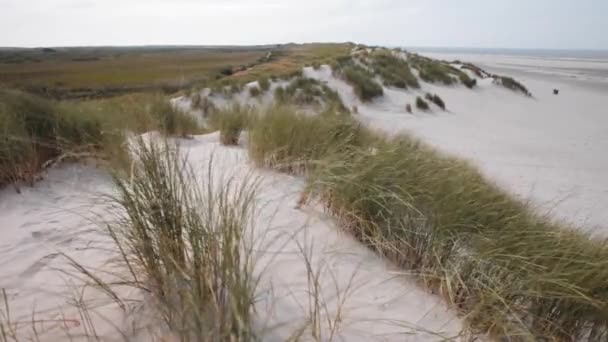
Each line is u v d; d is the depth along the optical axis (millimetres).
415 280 1980
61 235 2160
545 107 17344
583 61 81812
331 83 14500
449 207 2334
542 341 1676
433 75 19094
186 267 1542
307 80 14086
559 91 23719
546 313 1733
